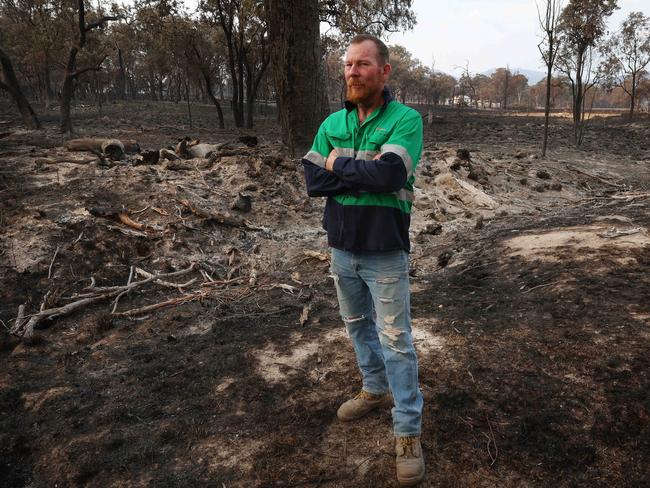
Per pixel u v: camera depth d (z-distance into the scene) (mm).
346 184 2090
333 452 2523
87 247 5551
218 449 2609
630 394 2656
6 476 2551
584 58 21281
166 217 6375
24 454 2709
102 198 6828
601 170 14617
